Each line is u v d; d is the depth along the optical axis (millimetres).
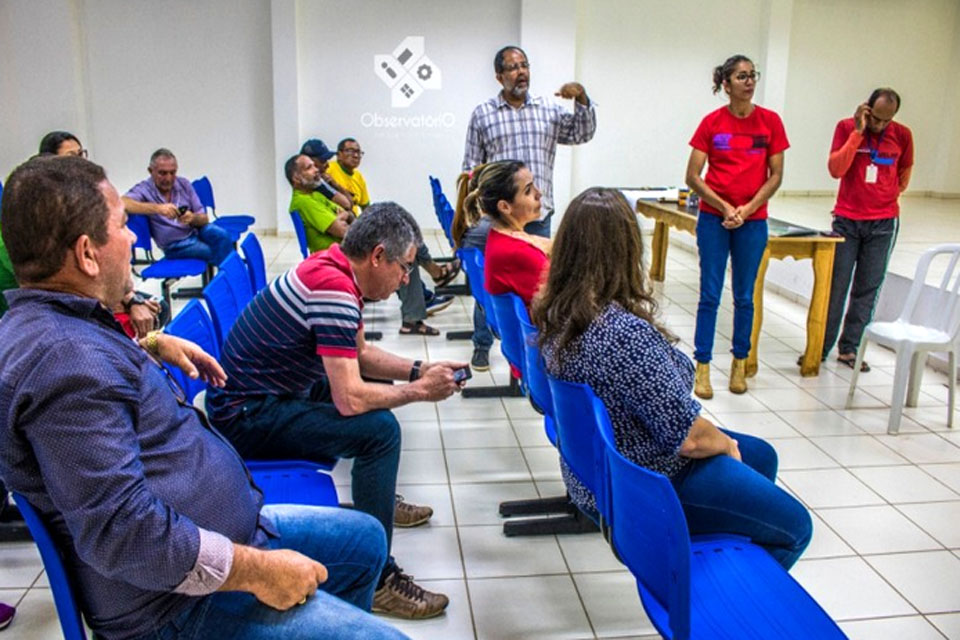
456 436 3314
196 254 5172
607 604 2197
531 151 4039
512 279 2930
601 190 1782
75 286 1190
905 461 3113
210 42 7566
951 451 3211
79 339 1116
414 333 4766
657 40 8305
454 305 5500
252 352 2086
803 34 9031
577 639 2049
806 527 1775
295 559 1259
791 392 3875
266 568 1216
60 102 7309
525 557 2426
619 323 1674
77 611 1198
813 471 3018
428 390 2105
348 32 7660
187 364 1799
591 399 1588
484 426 3420
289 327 2047
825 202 9109
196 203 5395
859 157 3994
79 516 1081
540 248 2957
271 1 7387
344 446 2074
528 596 2230
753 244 3631
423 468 3012
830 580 2326
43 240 1147
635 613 2158
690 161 3621
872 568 2387
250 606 1270
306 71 7695
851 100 9320
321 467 2090
